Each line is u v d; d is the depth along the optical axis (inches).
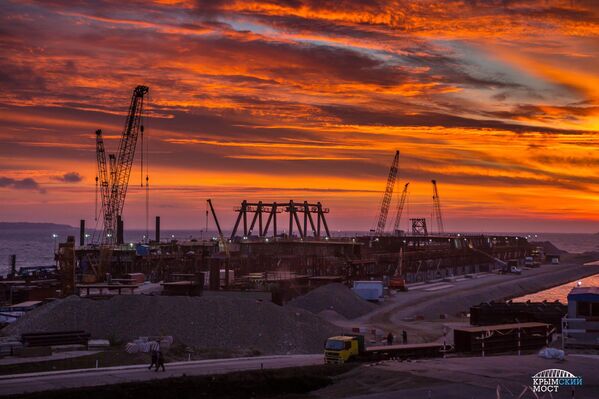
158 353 2215.8
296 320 3572.8
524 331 2632.9
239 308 3452.3
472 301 6924.2
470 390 1716.3
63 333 2874.0
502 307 3703.3
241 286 5659.5
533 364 2047.2
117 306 3376.0
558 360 2089.1
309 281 6254.9
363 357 2311.8
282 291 5344.5
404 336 3698.3
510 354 2519.7
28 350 2564.0
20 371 2226.9
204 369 2277.3
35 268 7450.8
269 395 1882.4
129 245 7701.8
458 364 2069.4
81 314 3316.9
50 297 5113.2
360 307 5447.8
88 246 7795.3
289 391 1911.9
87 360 2461.9
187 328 3240.7
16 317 4133.9
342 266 7613.2
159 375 2114.9
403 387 1776.6
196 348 2945.4
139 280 6584.6
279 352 3184.1
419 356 2422.5
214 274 5511.8
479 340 2501.2
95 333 3196.4
